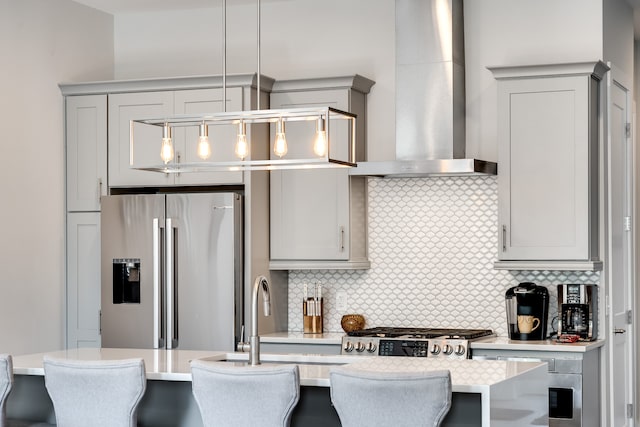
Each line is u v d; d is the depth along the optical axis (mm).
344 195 6047
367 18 6371
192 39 6840
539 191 5578
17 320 6027
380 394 3381
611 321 5797
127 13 6980
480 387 3457
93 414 3824
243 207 6051
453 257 6102
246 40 6691
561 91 5535
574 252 5492
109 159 6391
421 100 5816
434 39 5809
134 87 6320
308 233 6145
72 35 6578
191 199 6008
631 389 6309
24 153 6105
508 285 5961
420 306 6180
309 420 3895
